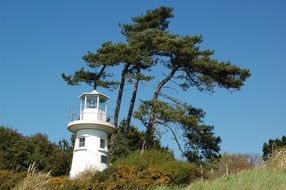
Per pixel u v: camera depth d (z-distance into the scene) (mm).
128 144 45875
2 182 28406
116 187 31594
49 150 44062
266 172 24469
